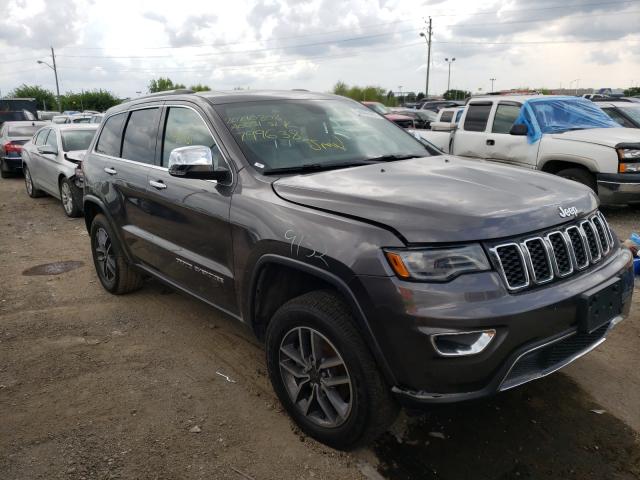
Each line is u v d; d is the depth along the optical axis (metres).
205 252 3.63
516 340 2.43
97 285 5.67
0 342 4.31
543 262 2.62
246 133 3.59
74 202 9.11
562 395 3.40
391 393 2.62
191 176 3.27
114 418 3.24
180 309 4.93
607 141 7.70
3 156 14.93
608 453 2.87
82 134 10.27
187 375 3.74
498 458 2.84
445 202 2.65
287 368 3.04
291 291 3.19
